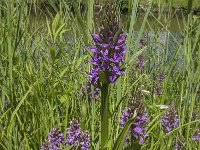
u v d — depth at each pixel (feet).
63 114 2.81
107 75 1.85
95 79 1.87
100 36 1.85
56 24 3.01
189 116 3.09
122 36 1.86
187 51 3.36
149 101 3.28
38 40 3.31
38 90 2.73
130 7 2.30
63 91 3.07
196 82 3.11
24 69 3.03
